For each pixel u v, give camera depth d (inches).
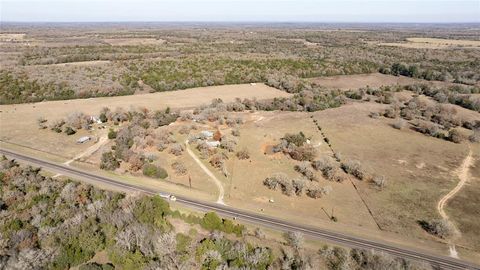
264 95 5664.4
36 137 3983.8
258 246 2257.6
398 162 3415.4
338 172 3137.3
